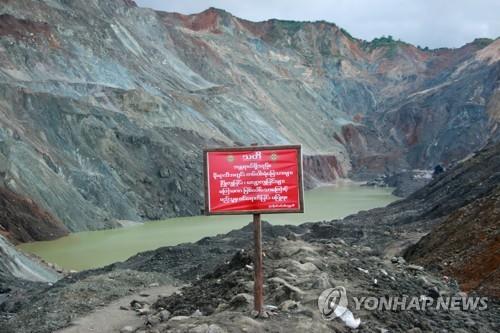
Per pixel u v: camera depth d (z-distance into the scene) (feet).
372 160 394.11
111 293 51.96
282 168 29.94
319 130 402.93
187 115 252.42
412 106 428.15
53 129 177.88
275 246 44.88
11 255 86.58
